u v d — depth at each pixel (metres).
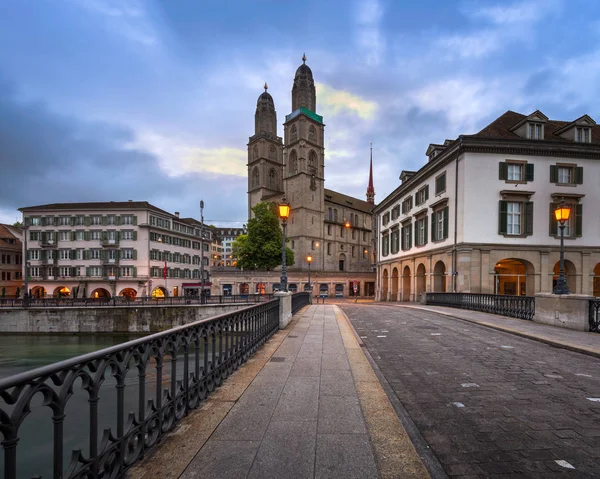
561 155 25.30
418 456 3.07
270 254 53.62
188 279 66.62
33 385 1.89
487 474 3.04
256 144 77.06
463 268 24.59
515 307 14.73
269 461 2.94
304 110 66.88
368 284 62.66
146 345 3.07
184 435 3.39
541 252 24.70
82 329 30.89
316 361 6.57
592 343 8.73
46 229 55.34
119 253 54.78
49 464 7.89
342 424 3.71
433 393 5.29
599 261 25.16
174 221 63.03
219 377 5.09
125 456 2.75
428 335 10.84
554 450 3.50
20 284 60.50
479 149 24.92
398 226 38.97
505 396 5.13
